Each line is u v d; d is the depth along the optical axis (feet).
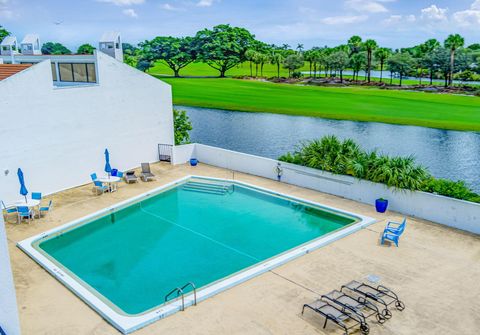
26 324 33.17
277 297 36.68
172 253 47.67
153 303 37.06
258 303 35.76
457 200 51.44
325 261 43.50
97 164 72.49
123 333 31.86
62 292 38.27
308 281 39.42
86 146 69.97
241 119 138.00
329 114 122.62
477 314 34.27
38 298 37.17
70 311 35.12
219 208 62.44
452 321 33.30
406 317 33.76
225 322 33.09
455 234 50.29
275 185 69.92
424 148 99.66
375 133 111.86
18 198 61.41
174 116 101.81
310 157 67.67
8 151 59.16
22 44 90.43
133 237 52.21
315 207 60.59
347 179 62.54
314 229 54.44
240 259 45.96
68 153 67.36
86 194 65.92
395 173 56.44
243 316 33.86
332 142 67.31
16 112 59.16
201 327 32.48
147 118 80.02
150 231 54.03
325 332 31.73
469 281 39.50
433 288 38.19
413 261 43.42
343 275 40.50
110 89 72.02
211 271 43.21
